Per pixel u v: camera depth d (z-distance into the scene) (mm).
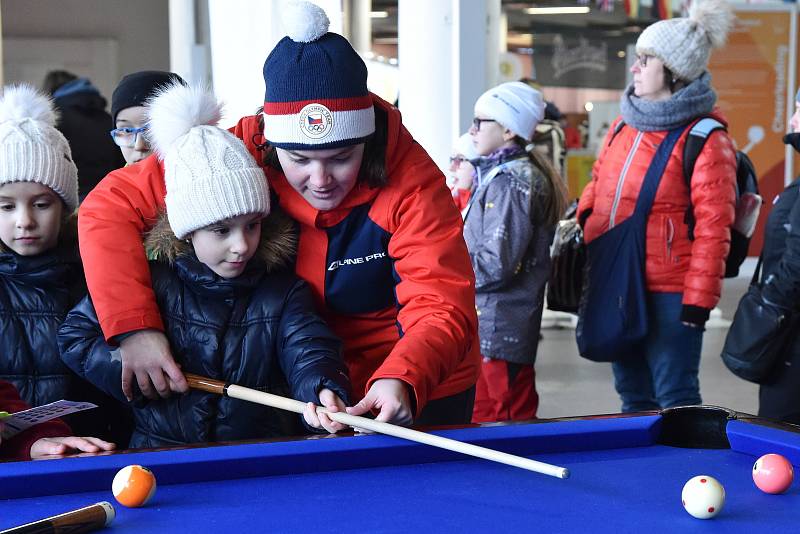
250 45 5367
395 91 7691
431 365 1877
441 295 2025
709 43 3498
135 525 1400
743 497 1528
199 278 2053
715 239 3328
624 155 3494
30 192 2211
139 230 2168
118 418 2305
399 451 1668
